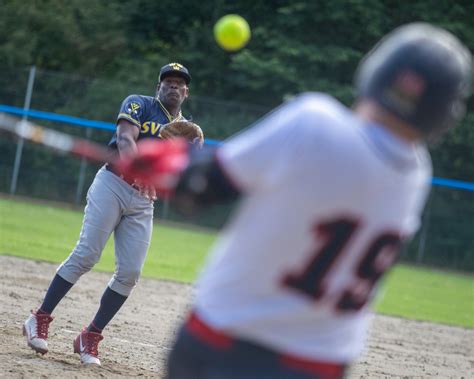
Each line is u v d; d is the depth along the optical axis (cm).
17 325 2061
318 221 676
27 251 3634
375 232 696
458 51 698
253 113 6994
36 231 4500
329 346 707
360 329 744
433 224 6825
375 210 688
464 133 7038
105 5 8700
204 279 724
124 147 1695
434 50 686
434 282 5331
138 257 1747
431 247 6812
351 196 675
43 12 8306
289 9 7850
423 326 3200
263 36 7938
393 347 2586
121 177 1719
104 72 8494
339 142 670
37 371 1584
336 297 696
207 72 8156
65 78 6988
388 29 8056
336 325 709
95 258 1750
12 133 798
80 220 5581
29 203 6506
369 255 701
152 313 2627
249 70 7731
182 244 5128
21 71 6900
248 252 689
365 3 7881
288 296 689
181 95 1786
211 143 6850
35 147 6844
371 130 687
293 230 677
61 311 2383
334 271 690
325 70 7900
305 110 679
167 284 3347
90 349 1747
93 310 2475
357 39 7931
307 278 686
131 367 1789
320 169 667
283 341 694
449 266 6788
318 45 7912
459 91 696
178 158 721
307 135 669
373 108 698
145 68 8169
